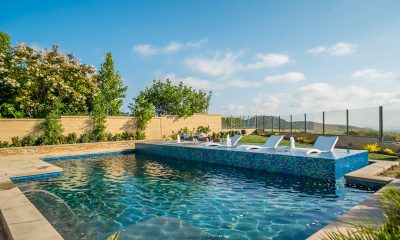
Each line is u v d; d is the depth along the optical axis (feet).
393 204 9.96
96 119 69.36
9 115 65.92
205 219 18.30
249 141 70.95
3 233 14.87
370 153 47.09
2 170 33.63
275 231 15.97
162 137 82.74
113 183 29.71
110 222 18.03
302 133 72.08
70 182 30.45
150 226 17.13
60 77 74.08
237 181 29.76
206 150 43.50
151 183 29.45
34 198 23.98
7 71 66.90
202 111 114.42
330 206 20.25
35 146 54.19
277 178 30.86
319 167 29.40
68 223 17.87
